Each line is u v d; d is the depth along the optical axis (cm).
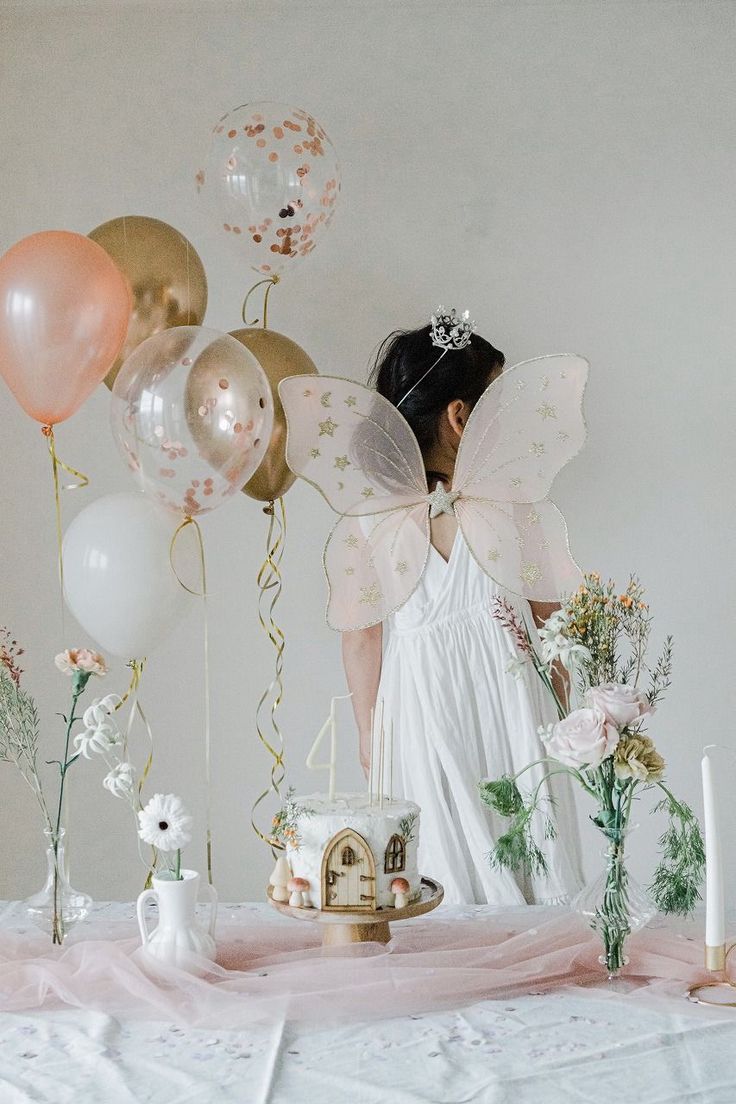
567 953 142
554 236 238
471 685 197
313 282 239
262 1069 119
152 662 241
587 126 238
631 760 136
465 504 188
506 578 187
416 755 197
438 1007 134
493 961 143
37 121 241
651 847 237
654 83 237
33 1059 123
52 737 242
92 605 173
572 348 238
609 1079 115
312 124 194
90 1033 129
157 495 171
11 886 242
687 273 237
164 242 192
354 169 239
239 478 173
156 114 241
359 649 215
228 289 240
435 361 202
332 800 151
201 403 163
